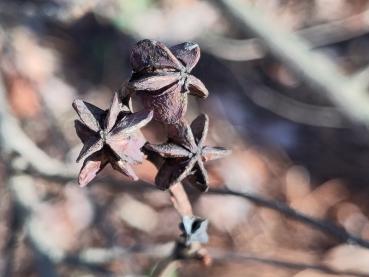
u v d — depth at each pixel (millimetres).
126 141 167
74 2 289
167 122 171
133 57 165
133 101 349
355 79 309
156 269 201
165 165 175
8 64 375
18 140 270
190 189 223
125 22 354
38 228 266
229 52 401
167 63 165
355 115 302
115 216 387
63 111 405
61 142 360
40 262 257
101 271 280
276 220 409
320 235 406
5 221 359
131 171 167
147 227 392
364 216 424
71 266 282
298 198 424
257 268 382
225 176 412
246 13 318
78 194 382
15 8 302
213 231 400
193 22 412
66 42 424
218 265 382
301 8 422
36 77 401
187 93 169
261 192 418
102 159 167
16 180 272
